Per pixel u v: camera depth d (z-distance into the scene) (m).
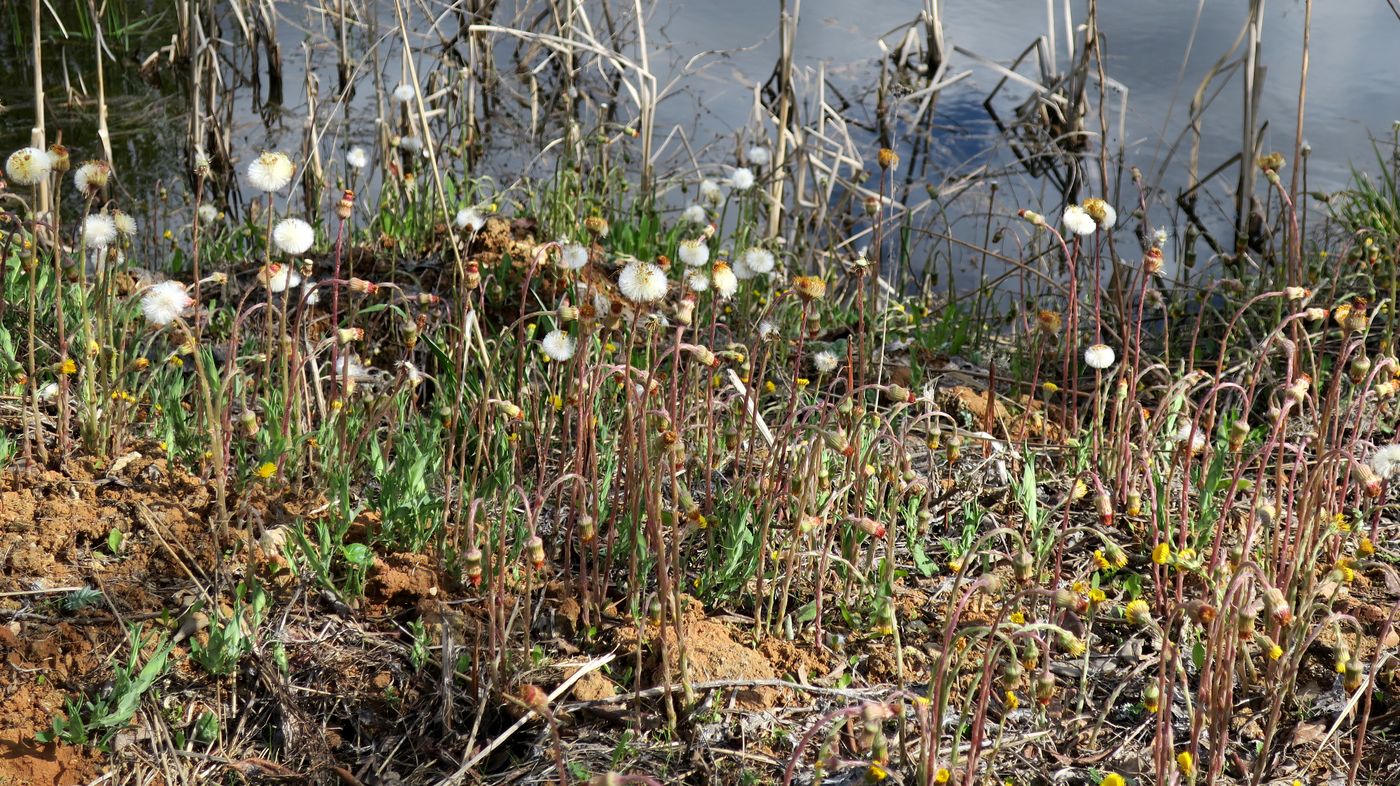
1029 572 2.71
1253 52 7.46
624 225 6.82
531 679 3.01
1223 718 2.72
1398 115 8.88
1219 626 2.60
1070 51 9.24
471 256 5.57
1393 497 3.91
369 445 3.83
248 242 6.91
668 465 3.21
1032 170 9.09
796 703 3.02
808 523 3.13
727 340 4.96
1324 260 6.11
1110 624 3.34
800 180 7.06
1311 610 3.02
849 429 3.54
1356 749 2.75
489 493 3.67
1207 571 3.20
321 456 3.73
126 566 3.28
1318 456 3.48
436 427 3.80
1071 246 7.31
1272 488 3.94
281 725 2.92
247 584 3.21
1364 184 7.20
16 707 2.86
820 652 3.20
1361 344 3.43
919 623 3.29
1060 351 5.37
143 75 10.27
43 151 3.42
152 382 4.04
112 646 3.04
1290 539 3.52
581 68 9.48
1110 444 4.00
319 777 2.81
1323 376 4.71
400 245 5.90
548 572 3.40
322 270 5.50
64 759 2.77
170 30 11.18
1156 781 2.75
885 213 8.20
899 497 3.45
